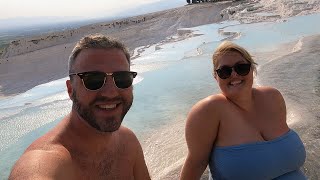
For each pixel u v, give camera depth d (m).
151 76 13.95
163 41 28.09
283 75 9.56
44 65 26.78
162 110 9.27
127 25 44.84
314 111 6.43
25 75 23.72
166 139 7.09
